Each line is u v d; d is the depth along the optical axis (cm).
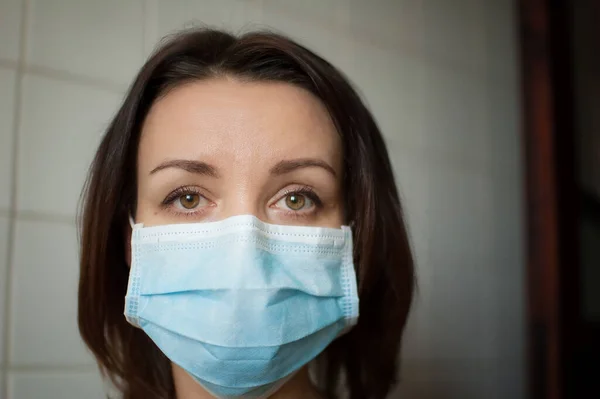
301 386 90
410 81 149
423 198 147
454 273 151
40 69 108
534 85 167
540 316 160
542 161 163
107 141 92
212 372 77
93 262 91
